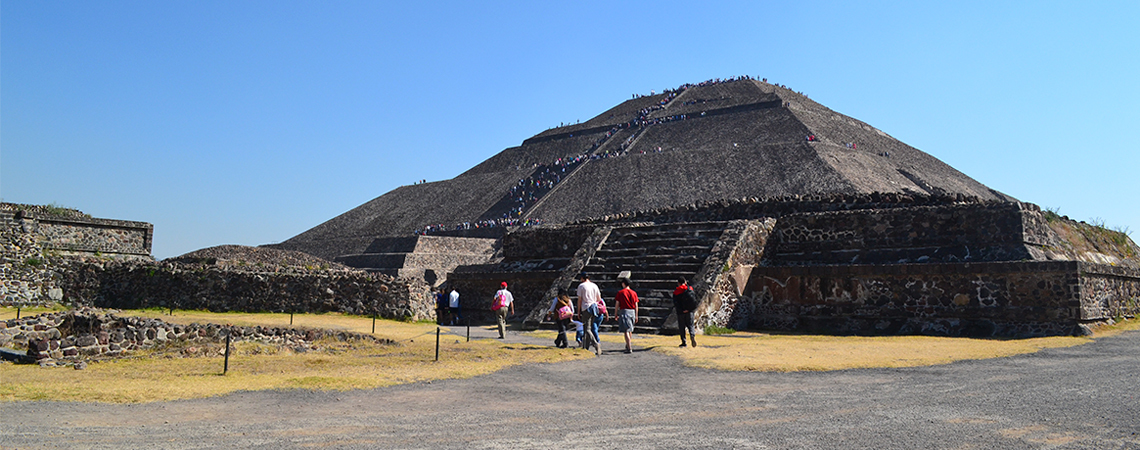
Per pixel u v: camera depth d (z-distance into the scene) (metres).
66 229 31.00
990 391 8.99
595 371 11.76
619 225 24.67
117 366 11.58
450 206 118.69
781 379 10.73
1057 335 16.50
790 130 118.56
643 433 6.98
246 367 11.55
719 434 6.86
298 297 24.27
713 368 11.95
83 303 26.94
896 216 20.84
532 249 27.42
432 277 61.78
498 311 17.14
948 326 18.02
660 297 19.61
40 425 7.09
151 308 25.67
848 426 7.07
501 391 9.82
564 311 14.98
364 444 6.52
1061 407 7.73
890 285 19.05
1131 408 7.59
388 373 11.14
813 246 22.20
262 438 6.74
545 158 143.88
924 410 7.80
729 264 20.02
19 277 26.64
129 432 6.89
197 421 7.52
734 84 170.38
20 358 11.83
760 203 25.30
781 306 20.47
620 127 151.50
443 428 7.30
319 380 10.27
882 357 12.89
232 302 24.86
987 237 19.25
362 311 23.41
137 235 33.47
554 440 6.69
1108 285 18.67
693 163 107.31
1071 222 23.03
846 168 95.25
